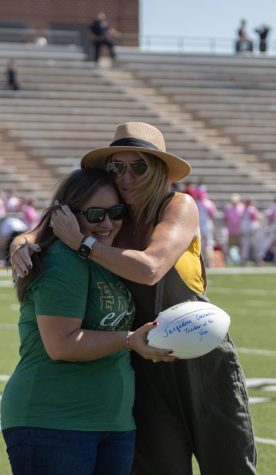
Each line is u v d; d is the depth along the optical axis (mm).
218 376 4867
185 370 4941
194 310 4438
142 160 4828
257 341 13812
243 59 46812
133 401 4688
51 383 4418
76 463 4359
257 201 38688
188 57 46250
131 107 42188
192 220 4824
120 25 53125
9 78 41250
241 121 42781
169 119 42094
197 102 43625
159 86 44250
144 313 4867
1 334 14391
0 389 9703
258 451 7566
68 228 4504
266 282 25016
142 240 4965
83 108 41219
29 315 4520
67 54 44656
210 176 39156
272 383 10414
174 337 4367
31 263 4430
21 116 40000
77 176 4684
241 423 4883
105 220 4652
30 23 51719
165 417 5027
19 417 4402
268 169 40281
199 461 5008
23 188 35906
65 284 4406
